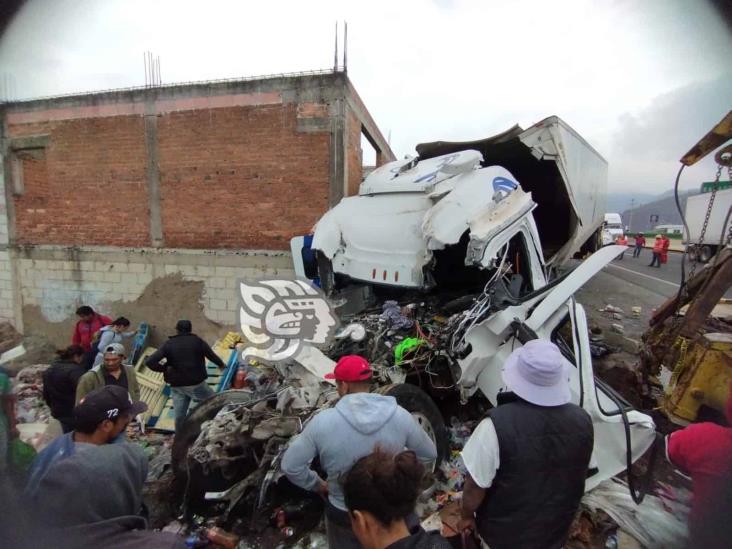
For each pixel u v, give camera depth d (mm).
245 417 2916
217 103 6887
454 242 3584
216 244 7168
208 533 2791
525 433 1702
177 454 3242
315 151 6648
